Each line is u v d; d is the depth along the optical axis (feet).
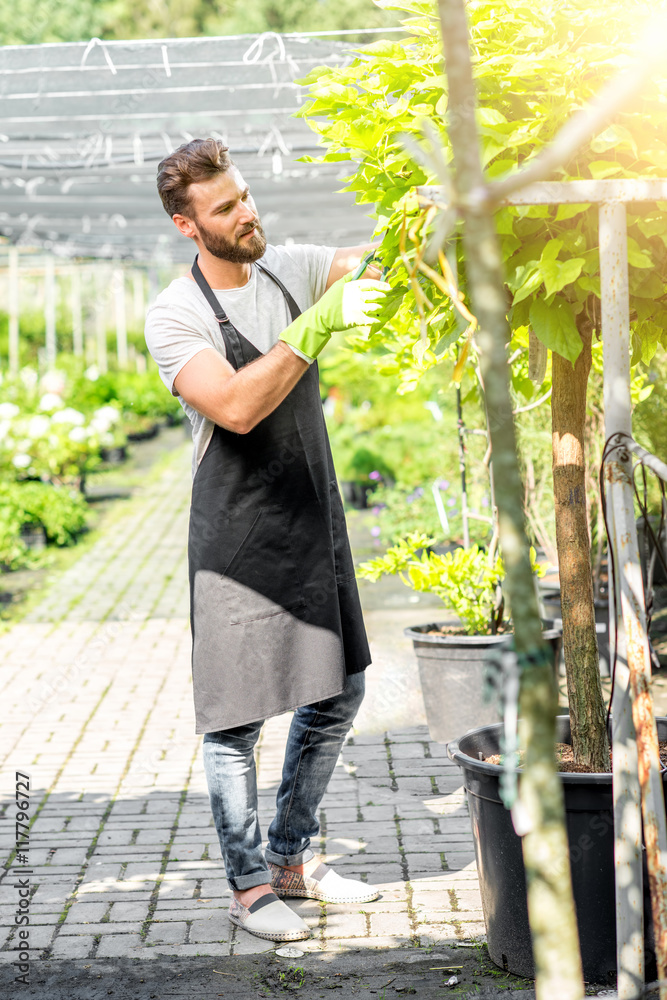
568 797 8.55
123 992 9.50
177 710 18.98
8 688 20.54
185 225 9.92
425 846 12.75
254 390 9.11
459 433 17.75
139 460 59.67
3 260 70.85
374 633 23.27
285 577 10.16
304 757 11.03
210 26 107.76
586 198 6.92
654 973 8.59
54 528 35.99
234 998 9.33
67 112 19.65
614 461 7.02
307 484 10.25
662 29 4.38
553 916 4.58
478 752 9.90
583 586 9.32
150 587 30.04
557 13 7.73
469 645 15.65
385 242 8.26
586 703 9.28
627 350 7.02
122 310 82.12
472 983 9.34
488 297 4.30
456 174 4.44
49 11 96.37
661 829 6.65
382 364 15.15
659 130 7.78
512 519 4.28
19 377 57.47
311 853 11.58
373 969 9.78
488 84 7.80
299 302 10.58
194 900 11.51
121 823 13.83
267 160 24.73
